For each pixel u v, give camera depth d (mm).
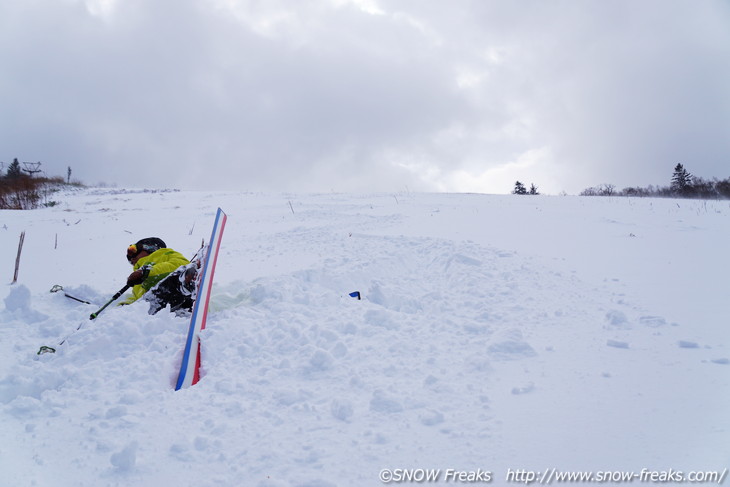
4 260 8758
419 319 4305
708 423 2295
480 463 2158
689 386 2707
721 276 5570
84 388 3305
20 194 21469
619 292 4984
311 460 2287
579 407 2570
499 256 6699
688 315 4070
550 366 3162
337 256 7383
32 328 4645
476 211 13055
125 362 3678
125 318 4121
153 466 2330
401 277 6289
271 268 7074
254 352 3760
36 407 2990
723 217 11336
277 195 20922
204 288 4125
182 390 3180
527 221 10961
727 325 3744
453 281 5758
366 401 2859
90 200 21594
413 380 3113
